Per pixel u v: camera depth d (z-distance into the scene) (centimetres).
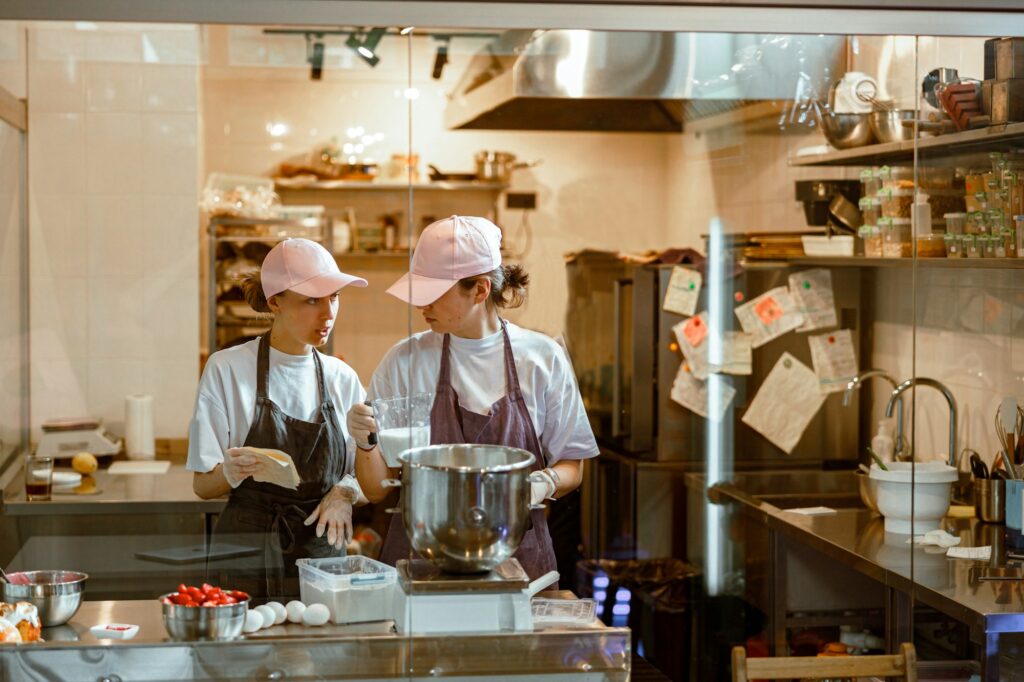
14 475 265
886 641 288
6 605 217
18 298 298
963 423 288
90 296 313
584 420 248
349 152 393
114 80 316
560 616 229
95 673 212
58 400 303
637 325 432
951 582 262
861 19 233
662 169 528
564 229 521
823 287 404
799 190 406
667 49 324
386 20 223
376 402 239
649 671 394
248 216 354
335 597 219
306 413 239
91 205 315
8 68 296
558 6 227
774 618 359
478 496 218
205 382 239
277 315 242
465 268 241
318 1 225
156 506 238
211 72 343
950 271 287
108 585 237
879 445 355
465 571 221
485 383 242
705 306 432
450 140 501
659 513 421
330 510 233
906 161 332
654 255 486
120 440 289
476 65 361
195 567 239
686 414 427
